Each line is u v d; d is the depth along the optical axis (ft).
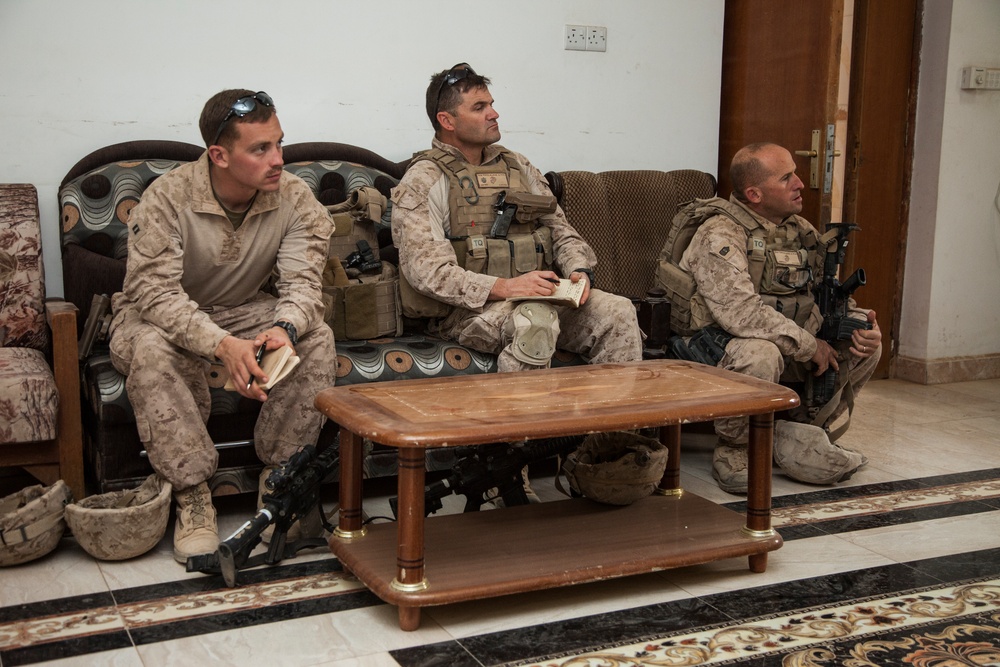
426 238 10.07
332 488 10.32
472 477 8.32
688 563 7.54
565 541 7.78
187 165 8.73
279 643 6.64
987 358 16.44
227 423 8.96
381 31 12.30
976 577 7.90
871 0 14.94
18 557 7.86
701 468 11.30
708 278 10.58
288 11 11.78
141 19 11.09
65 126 10.93
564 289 9.72
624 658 6.46
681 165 14.61
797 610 7.24
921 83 15.61
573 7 13.43
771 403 7.59
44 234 11.00
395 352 9.77
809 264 10.87
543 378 8.34
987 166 15.85
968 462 11.43
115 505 8.35
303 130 12.10
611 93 13.91
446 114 10.45
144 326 8.44
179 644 6.61
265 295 9.75
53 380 8.64
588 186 12.42
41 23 10.66
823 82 12.50
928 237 15.78
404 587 6.77
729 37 14.58
